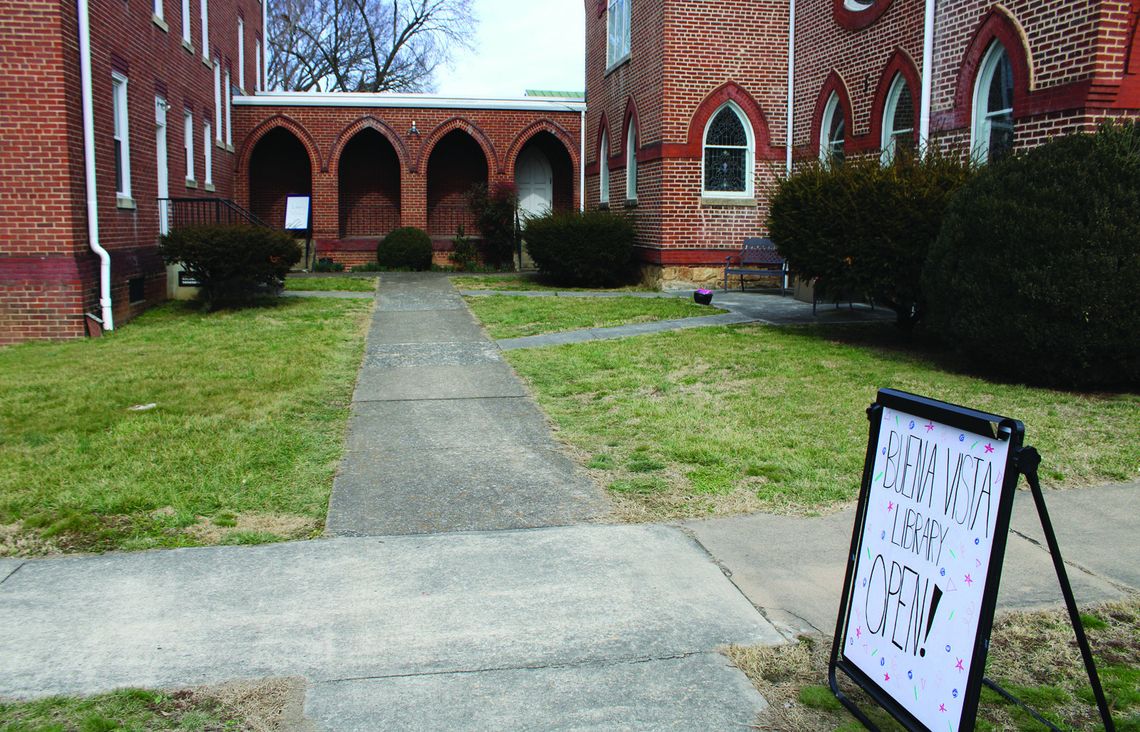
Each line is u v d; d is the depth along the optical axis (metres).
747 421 7.41
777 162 17.55
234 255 14.41
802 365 9.66
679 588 4.38
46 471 5.98
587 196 24.53
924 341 11.30
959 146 11.62
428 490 5.88
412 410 8.15
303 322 13.68
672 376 9.34
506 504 5.61
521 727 3.21
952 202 9.11
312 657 3.70
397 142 24.84
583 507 5.55
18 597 4.23
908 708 2.95
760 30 17.42
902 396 3.07
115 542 4.93
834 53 15.52
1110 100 9.29
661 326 12.88
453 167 26.66
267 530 5.14
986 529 2.67
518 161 26.72
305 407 8.11
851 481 5.90
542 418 7.83
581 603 4.21
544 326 13.09
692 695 3.43
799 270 11.59
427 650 3.77
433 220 26.72
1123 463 6.15
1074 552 4.76
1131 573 4.48
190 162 19.20
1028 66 10.18
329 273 23.67
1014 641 3.80
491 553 4.82
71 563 4.64
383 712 3.30
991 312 8.39
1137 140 8.01
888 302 11.02
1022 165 8.43
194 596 4.27
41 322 12.30
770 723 3.25
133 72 14.97
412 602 4.22
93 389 8.65
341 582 4.44
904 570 3.02
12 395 8.38
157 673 3.56
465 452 6.78
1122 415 7.36
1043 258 8.00
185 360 10.32
